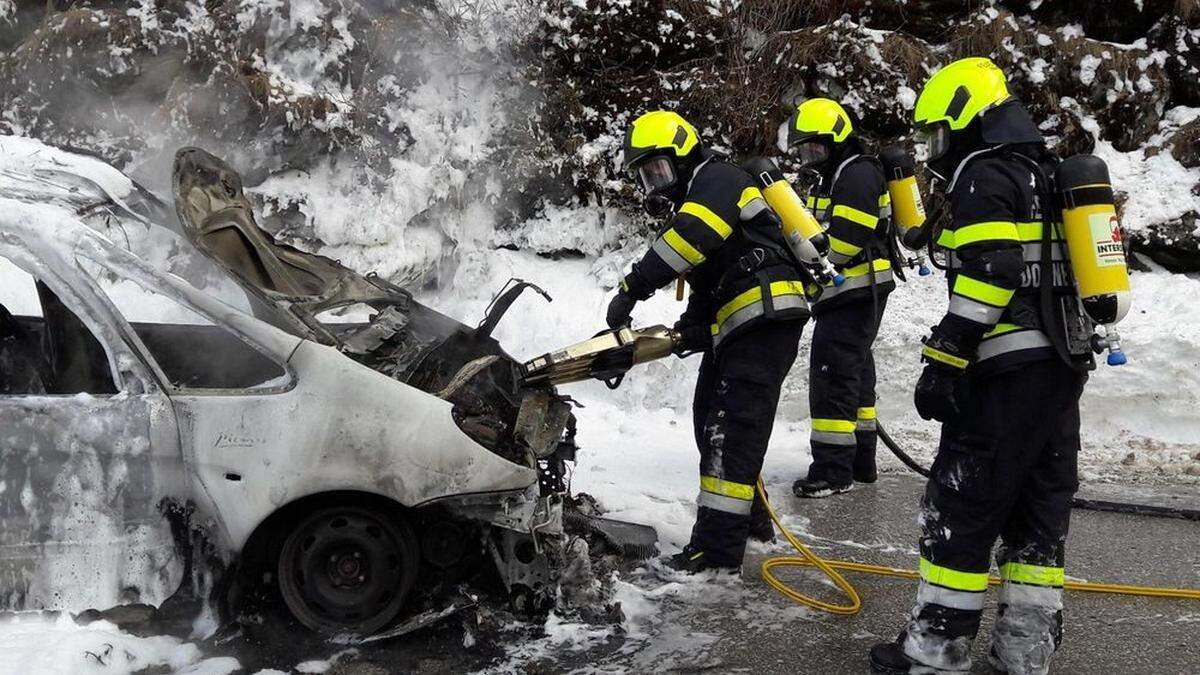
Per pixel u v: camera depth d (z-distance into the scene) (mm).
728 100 7672
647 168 3990
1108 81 7617
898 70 7574
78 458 3254
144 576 3299
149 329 4340
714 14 7773
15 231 3316
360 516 3377
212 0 7215
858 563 4371
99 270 4133
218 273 5750
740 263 4020
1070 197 3004
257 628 3426
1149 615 3803
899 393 6711
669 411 6656
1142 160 7551
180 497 3311
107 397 3287
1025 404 3068
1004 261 2932
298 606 3387
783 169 7613
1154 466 5902
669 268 3848
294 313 3621
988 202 2980
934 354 3029
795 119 5270
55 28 6988
